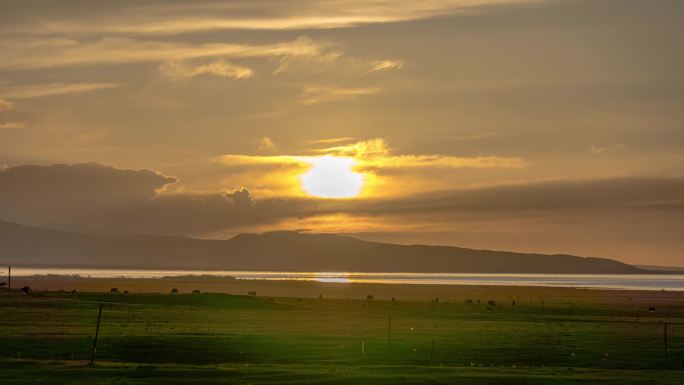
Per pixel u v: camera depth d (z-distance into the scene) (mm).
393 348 98188
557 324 142875
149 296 191375
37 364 76062
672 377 72125
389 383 66500
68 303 166000
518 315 169750
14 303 162000
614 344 105562
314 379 67875
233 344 98062
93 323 124375
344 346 99250
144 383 64688
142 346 95250
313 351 94812
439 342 105312
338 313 166625
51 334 104812
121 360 87438
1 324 118688
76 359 86562
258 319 143375
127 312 150625
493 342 106375
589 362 90562
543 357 93688
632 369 86250
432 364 87375
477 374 72875
